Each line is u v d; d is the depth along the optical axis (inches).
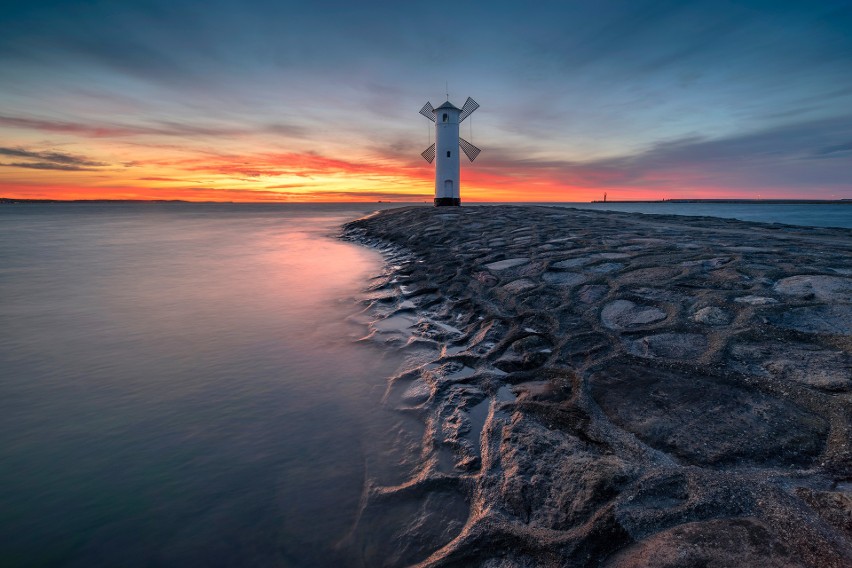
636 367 145.7
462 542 85.8
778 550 71.2
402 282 352.2
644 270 255.8
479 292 269.6
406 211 1097.4
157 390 169.2
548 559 78.0
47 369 191.5
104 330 249.3
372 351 203.6
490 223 619.5
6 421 147.0
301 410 150.7
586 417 120.9
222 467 120.0
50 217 2204.7
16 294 351.6
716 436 106.0
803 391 117.7
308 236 965.8
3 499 108.5
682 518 80.9
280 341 224.1
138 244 786.8
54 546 94.3
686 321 174.1
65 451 129.3
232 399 160.4
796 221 1636.3
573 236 422.3
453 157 1099.3
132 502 107.0
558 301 223.5
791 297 182.7
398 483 109.3
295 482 112.4
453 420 134.0
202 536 95.8
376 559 87.4
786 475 90.1
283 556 89.8
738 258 261.3
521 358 167.3
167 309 296.5
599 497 89.3
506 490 97.8
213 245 767.7
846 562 67.1
